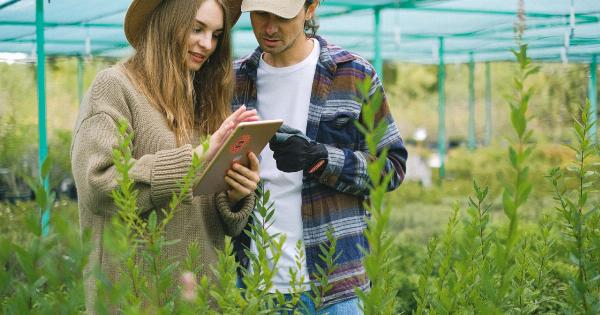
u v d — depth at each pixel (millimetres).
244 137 2744
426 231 12172
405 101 32688
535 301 2363
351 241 3277
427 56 20094
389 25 13367
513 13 11062
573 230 2014
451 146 29422
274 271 1922
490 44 16422
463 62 20219
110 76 2883
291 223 3252
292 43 3244
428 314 2090
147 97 2918
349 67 3389
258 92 3428
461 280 1895
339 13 11523
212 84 3170
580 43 13109
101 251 2811
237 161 2889
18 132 15773
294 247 3234
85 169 2734
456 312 1920
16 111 18125
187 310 1646
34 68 19078
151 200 2713
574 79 18312
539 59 16688
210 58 3176
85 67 19562
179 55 2955
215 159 2713
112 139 2746
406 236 11453
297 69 3355
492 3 10352
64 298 1417
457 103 31781
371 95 3387
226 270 1919
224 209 3002
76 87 20203
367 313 1631
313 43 3457
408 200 17469
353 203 3338
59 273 1410
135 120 2877
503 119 25812
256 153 2916
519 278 2264
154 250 1759
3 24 10969
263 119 3400
